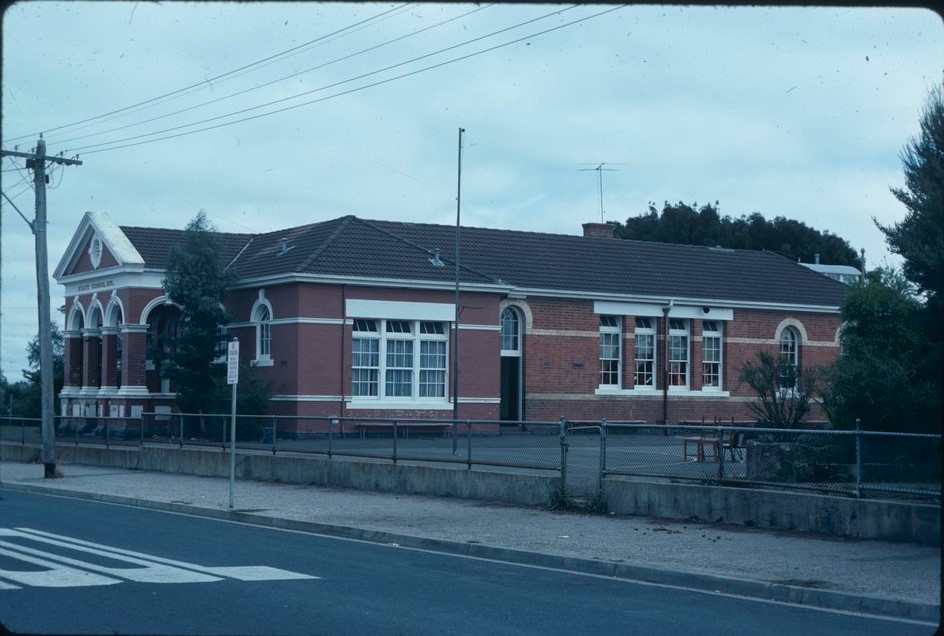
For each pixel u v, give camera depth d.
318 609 10.65
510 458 21.05
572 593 12.12
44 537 15.88
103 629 9.37
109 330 40.56
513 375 41.75
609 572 13.62
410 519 18.20
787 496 16.12
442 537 16.05
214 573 12.74
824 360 48.16
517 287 40.81
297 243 40.16
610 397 43.12
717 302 45.41
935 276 18.17
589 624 10.27
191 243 37.56
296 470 25.17
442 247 43.06
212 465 27.70
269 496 22.38
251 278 38.16
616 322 44.00
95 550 14.49
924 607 10.98
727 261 49.53
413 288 38.16
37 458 34.69
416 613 10.60
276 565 13.60
